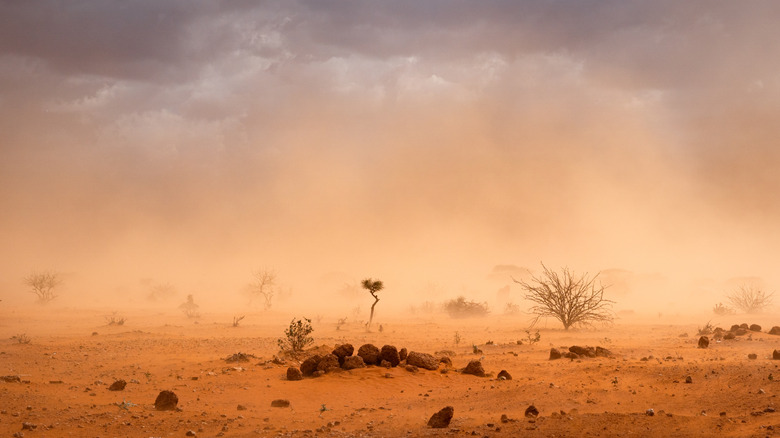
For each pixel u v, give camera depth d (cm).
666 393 1509
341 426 1303
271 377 1934
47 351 2711
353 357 2003
